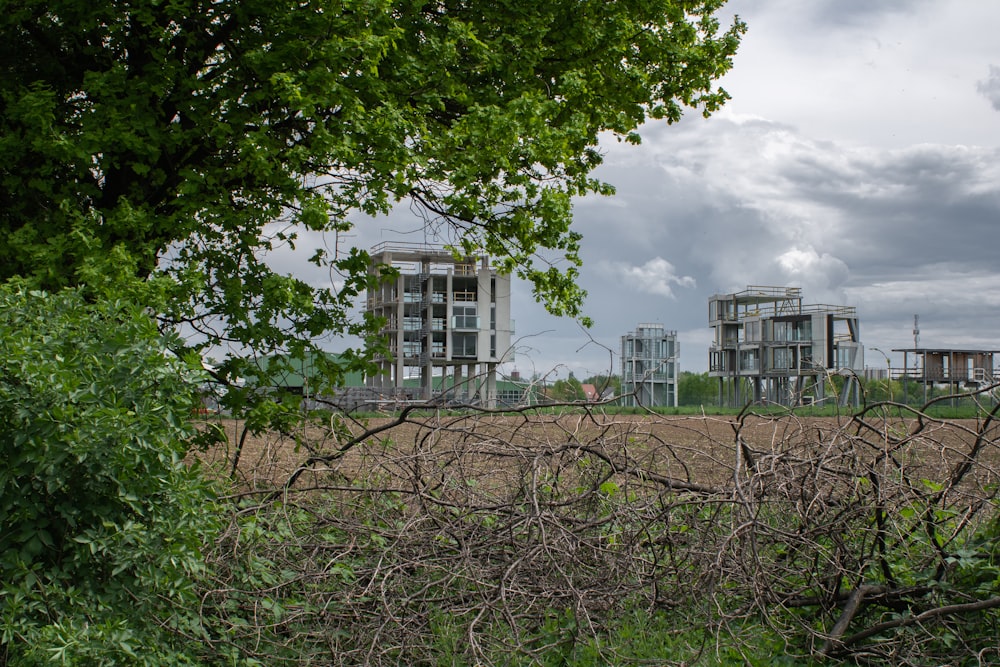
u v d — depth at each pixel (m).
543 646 5.05
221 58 10.84
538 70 13.37
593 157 14.84
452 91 11.60
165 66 9.89
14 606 4.01
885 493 5.64
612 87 13.97
